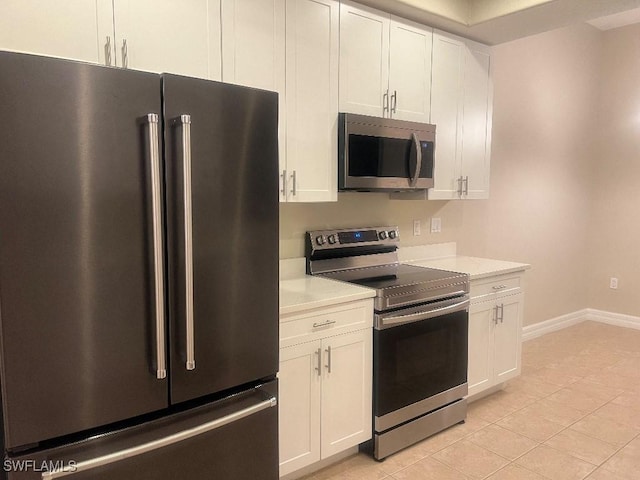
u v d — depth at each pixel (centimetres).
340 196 307
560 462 255
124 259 144
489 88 346
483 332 315
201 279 160
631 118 481
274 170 179
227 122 163
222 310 167
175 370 157
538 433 285
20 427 132
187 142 150
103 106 138
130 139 143
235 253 169
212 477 169
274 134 178
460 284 287
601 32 495
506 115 411
